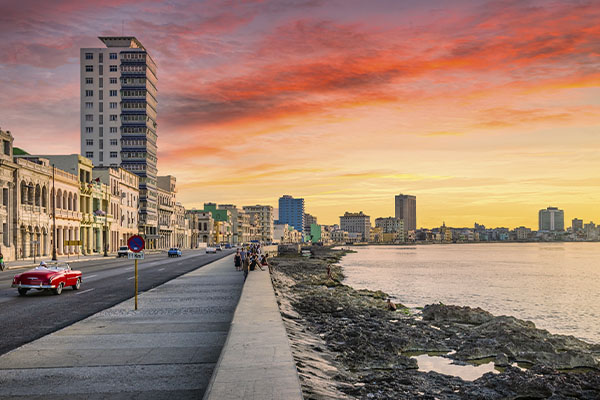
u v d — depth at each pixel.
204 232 197.50
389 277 74.38
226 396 7.96
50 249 75.25
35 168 70.44
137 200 127.88
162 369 10.92
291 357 10.52
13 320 17.47
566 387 14.04
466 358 19.23
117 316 18.28
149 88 142.50
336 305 31.42
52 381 10.03
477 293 51.84
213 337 14.40
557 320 35.09
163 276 38.25
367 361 16.09
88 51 140.75
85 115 140.25
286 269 76.12
